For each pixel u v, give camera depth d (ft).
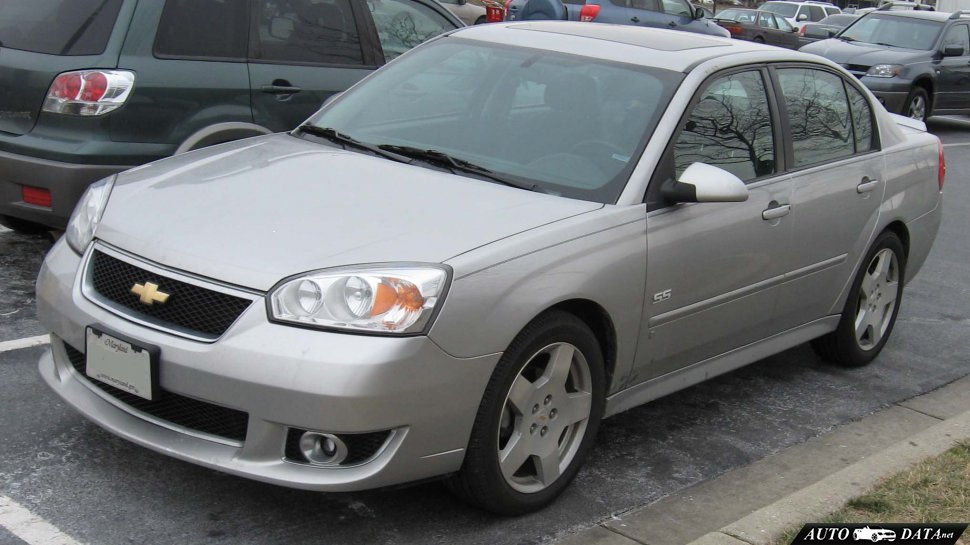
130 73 18.84
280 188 13.03
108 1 19.17
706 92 15.07
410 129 15.12
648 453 15.06
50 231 22.15
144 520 11.98
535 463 12.64
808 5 116.37
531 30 16.92
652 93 14.75
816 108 17.49
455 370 11.13
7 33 19.71
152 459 13.37
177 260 11.55
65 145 18.53
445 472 11.55
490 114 15.03
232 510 12.34
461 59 16.16
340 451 10.98
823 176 17.03
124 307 11.78
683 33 17.60
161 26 19.36
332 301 10.85
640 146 14.03
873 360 19.99
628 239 13.15
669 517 13.05
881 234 18.79
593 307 12.87
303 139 15.56
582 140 14.26
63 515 11.94
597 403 13.24
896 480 13.61
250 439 10.94
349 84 22.41
